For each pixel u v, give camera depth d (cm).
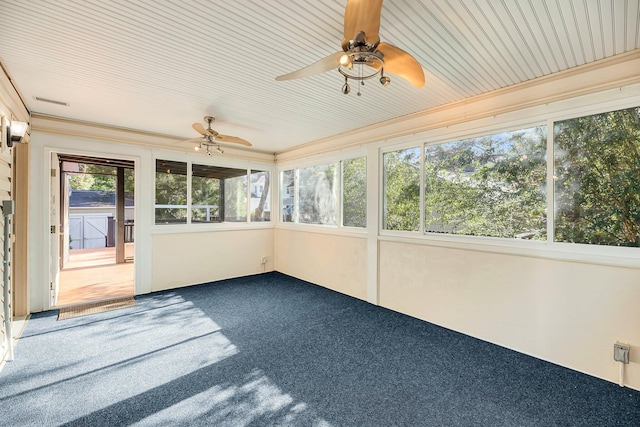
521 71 237
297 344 276
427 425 176
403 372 231
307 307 376
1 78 226
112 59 217
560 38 191
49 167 353
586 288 228
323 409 188
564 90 237
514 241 268
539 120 253
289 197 548
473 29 182
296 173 528
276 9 164
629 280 209
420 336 294
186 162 467
